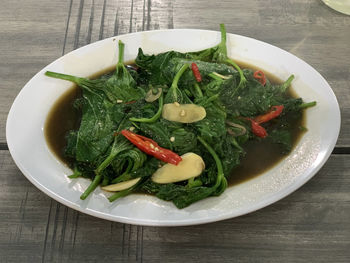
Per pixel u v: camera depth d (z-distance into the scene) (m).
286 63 0.35
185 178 0.26
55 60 0.36
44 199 0.28
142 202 0.25
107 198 0.26
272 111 0.31
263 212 0.26
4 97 0.35
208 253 0.25
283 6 0.44
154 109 0.30
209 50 0.36
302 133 0.30
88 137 0.29
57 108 0.33
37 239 0.26
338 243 0.25
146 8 0.44
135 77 0.34
